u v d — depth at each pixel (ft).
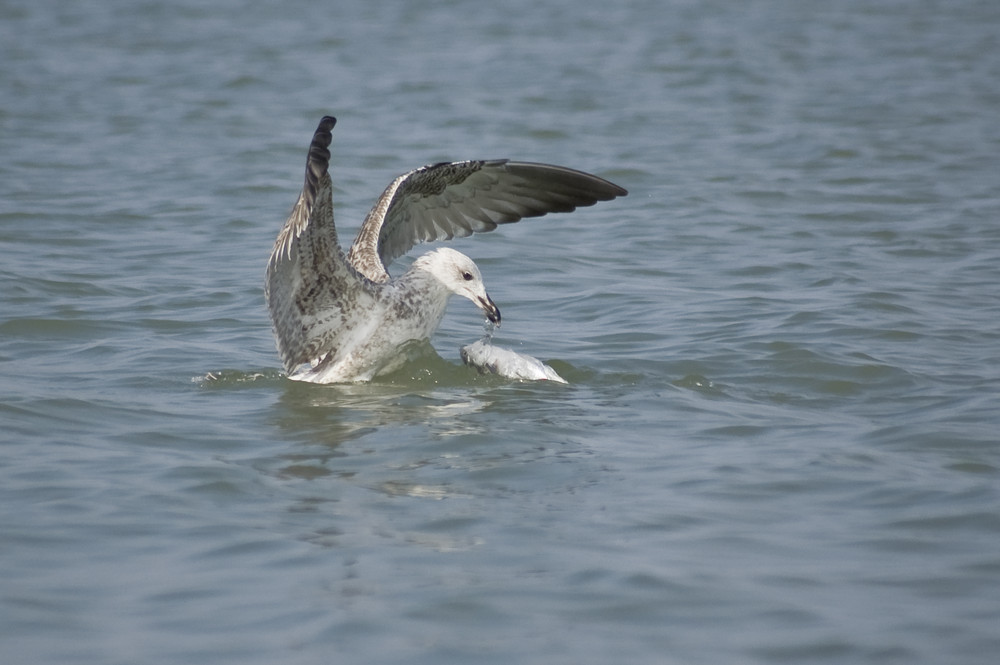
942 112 104.32
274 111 104.27
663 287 55.62
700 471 32.78
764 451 34.50
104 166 82.43
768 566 26.91
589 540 28.25
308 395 40.63
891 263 60.03
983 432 35.76
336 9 166.81
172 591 25.67
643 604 25.13
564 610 24.90
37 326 47.85
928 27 153.69
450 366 43.96
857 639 23.70
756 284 55.98
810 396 40.55
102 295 52.95
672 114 104.01
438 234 46.60
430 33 147.74
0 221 66.08
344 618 24.50
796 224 69.00
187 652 23.20
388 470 32.99
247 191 76.13
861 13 165.27
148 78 118.21
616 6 170.30
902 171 83.05
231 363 44.19
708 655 23.18
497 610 24.86
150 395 40.06
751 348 45.57
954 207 72.64
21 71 119.44
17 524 28.78
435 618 24.52
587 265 60.29
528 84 117.08
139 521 29.17
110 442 34.91
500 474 32.65
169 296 53.11
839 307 51.13
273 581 26.12
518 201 45.29
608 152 88.84
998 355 44.50
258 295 53.57
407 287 42.70
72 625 24.17
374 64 127.65
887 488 31.40
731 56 132.26
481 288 43.19
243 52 133.59
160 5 167.32
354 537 28.43
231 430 36.45
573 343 47.14
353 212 70.90
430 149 88.99
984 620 24.43
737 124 99.81
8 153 85.56
